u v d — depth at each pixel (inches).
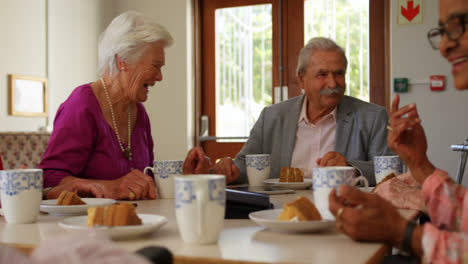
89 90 68.7
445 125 141.4
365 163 69.8
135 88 68.9
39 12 145.9
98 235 18.9
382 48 153.6
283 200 51.8
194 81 173.0
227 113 172.6
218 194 30.6
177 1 169.2
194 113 173.3
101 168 67.5
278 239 32.0
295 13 163.3
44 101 146.3
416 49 143.7
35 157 119.3
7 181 39.6
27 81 140.3
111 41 68.3
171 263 23.2
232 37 171.0
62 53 154.6
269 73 167.0
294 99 86.7
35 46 144.3
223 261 26.7
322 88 79.1
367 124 79.0
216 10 172.6
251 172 67.2
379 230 29.9
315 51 80.5
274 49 165.9
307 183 62.9
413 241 29.0
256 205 41.3
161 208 48.2
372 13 154.5
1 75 132.3
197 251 28.7
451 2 32.7
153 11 172.4
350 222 30.3
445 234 27.8
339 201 32.2
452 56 33.4
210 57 173.6
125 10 176.6
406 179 48.0
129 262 17.9
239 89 170.9
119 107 70.6
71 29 158.9
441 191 35.6
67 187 55.5
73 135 64.0
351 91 157.6
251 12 168.4
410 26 144.2
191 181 30.2
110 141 68.3
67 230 33.6
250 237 32.6
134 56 68.0
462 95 139.6
